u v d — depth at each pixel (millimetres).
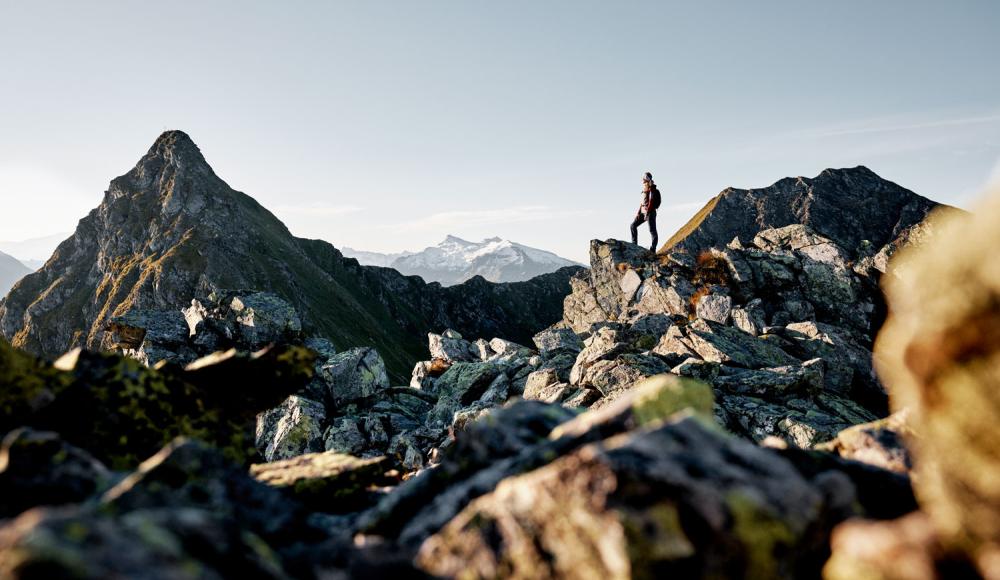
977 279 3973
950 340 4102
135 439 8992
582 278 80312
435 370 54188
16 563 3639
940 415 4289
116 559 3980
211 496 6652
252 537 5230
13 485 6242
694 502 4934
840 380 37531
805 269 55375
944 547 4359
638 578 4566
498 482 6961
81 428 8664
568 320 79688
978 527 4094
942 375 4199
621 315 69625
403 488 8102
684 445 5688
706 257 65000
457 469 8086
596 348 43531
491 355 60031
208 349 47375
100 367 9266
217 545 4781
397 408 41938
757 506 5012
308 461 10641
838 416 29688
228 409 10484
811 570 5246
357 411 40812
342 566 5441
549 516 5246
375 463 10422
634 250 77000
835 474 6230
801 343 41906
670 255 70250
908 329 4582
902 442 8281
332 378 41938
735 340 40031
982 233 4027
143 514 4781
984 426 3959
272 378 10836
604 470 5156
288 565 5336
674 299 61250
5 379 8203
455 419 32719
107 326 46781
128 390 9227
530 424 8547
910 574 4375
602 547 4797
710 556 4730
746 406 29953
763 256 58656
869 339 42719
